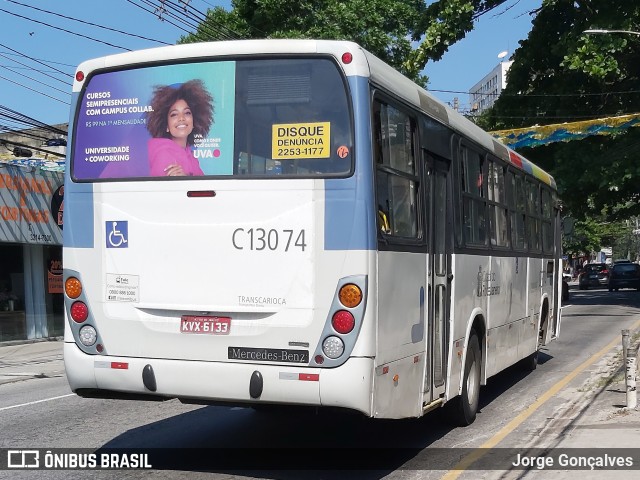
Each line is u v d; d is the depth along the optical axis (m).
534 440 8.15
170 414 9.67
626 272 46.56
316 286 5.90
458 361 8.19
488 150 9.64
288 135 6.09
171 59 6.44
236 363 6.05
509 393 11.44
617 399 10.05
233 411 9.81
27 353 19.77
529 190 12.23
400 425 9.01
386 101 6.41
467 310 8.54
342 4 31.25
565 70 28.14
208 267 6.17
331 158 5.98
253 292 6.04
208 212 6.20
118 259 6.44
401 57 31.97
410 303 6.72
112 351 6.45
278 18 31.98
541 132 22.95
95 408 10.20
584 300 35.97
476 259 8.92
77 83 6.73
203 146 6.30
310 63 6.13
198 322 6.18
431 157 7.54
